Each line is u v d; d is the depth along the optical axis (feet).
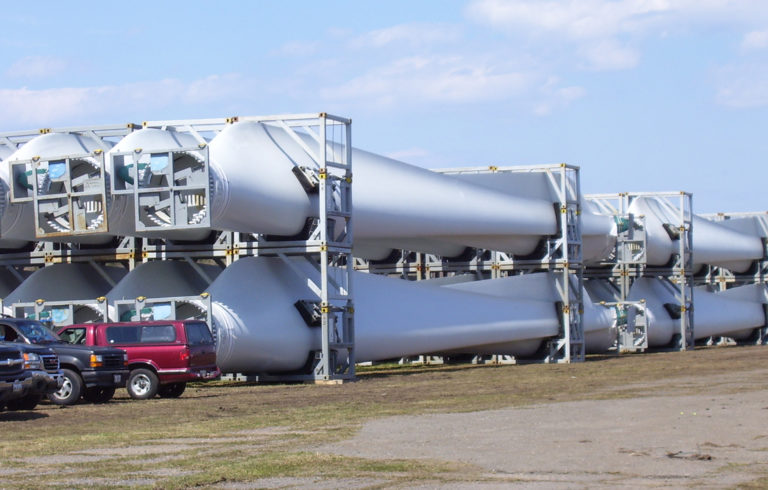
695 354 184.75
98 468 46.85
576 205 171.12
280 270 119.14
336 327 119.85
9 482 43.19
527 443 53.31
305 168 115.75
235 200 107.04
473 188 152.25
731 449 50.06
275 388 106.11
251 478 43.39
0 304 109.91
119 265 134.51
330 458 48.67
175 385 94.32
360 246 175.32
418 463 46.80
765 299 252.42
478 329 150.71
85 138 118.73
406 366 165.78
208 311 105.40
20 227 112.68
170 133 112.78
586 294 184.14
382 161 141.38
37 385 74.18
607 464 45.85
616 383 102.37
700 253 233.76
